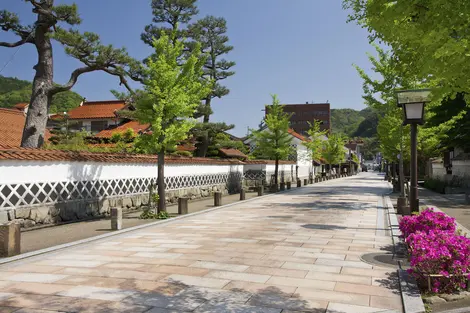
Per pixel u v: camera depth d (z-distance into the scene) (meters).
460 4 4.09
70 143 25.33
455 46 4.00
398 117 20.03
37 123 18.77
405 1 4.41
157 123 13.66
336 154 63.97
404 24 4.88
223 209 17.52
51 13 17.48
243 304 4.99
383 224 12.32
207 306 4.92
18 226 8.02
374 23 4.87
